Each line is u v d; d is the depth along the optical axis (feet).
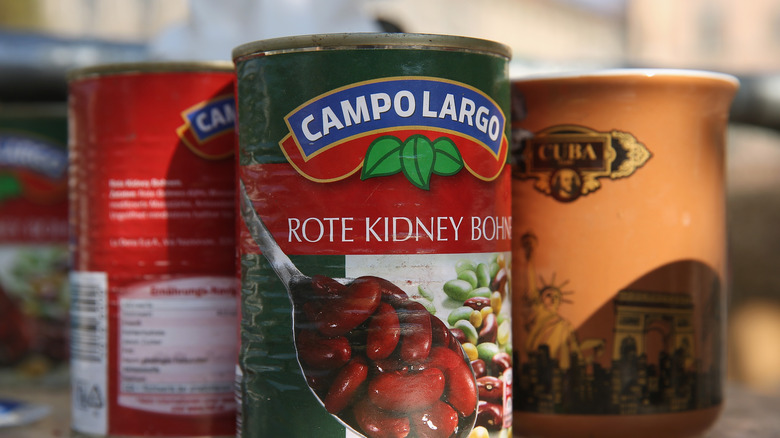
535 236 2.49
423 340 2.05
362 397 2.04
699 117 2.48
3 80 4.45
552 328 2.47
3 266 3.88
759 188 9.97
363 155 2.04
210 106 2.50
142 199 2.52
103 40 4.66
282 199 2.09
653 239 2.43
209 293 2.52
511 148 2.51
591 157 2.43
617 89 2.40
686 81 2.42
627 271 2.43
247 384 2.18
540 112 2.47
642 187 2.43
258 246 2.14
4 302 3.87
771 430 2.82
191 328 2.52
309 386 2.07
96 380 2.58
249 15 3.51
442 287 2.07
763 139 10.18
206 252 2.52
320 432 2.06
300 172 2.07
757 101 4.99
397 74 2.04
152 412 2.52
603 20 11.73
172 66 2.49
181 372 2.52
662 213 2.44
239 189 2.23
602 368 2.44
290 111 2.08
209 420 2.52
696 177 2.49
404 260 2.04
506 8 10.28
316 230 2.06
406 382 2.04
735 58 12.01
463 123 2.09
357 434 2.05
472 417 2.11
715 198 2.55
